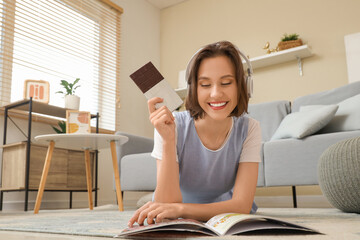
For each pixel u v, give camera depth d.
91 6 3.90
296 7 3.86
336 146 1.44
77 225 1.06
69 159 2.92
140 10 4.64
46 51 3.34
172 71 4.74
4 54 2.90
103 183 3.72
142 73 0.94
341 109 2.48
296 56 3.66
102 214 1.77
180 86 4.43
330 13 3.63
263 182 2.42
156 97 0.94
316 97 2.92
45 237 0.78
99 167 3.70
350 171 1.33
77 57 3.67
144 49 4.61
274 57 3.66
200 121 1.08
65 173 2.86
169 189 0.97
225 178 1.16
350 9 3.52
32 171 2.57
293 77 3.73
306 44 3.71
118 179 2.23
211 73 0.89
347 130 2.31
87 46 3.80
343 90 2.78
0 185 2.75
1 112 2.81
